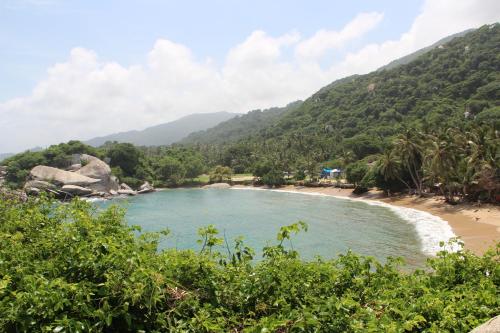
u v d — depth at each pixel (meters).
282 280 6.52
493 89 126.69
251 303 6.24
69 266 6.02
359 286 7.03
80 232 7.13
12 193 10.63
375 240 45.62
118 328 5.29
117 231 8.01
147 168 138.88
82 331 4.86
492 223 49.31
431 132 78.38
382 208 70.88
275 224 59.44
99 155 134.12
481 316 6.04
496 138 64.00
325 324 5.25
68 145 131.12
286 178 126.81
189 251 7.31
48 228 7.93
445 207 63.19
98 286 5.55
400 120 151.62
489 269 8.05
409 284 7.51
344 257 7.96
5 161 118.44
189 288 6.31
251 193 111.94
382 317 5.57
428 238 45.25
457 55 168.38
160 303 5.61
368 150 123.25
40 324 4.78
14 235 7.61
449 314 5.83
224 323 5.53
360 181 91.56
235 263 7.24
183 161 145.25
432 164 63.84
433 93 154.00
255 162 149.12
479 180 59.84
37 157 118.56
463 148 68.25
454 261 8.27
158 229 56.41
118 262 5.69
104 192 110.25
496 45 154.75
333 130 174.25
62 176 105.06
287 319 5.23
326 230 52.81
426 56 191.38
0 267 6.07
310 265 7.26
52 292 4.89
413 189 80.62
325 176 123.69
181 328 5.29
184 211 77.25
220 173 140.25
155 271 5.66
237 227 57.72
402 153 75.69
